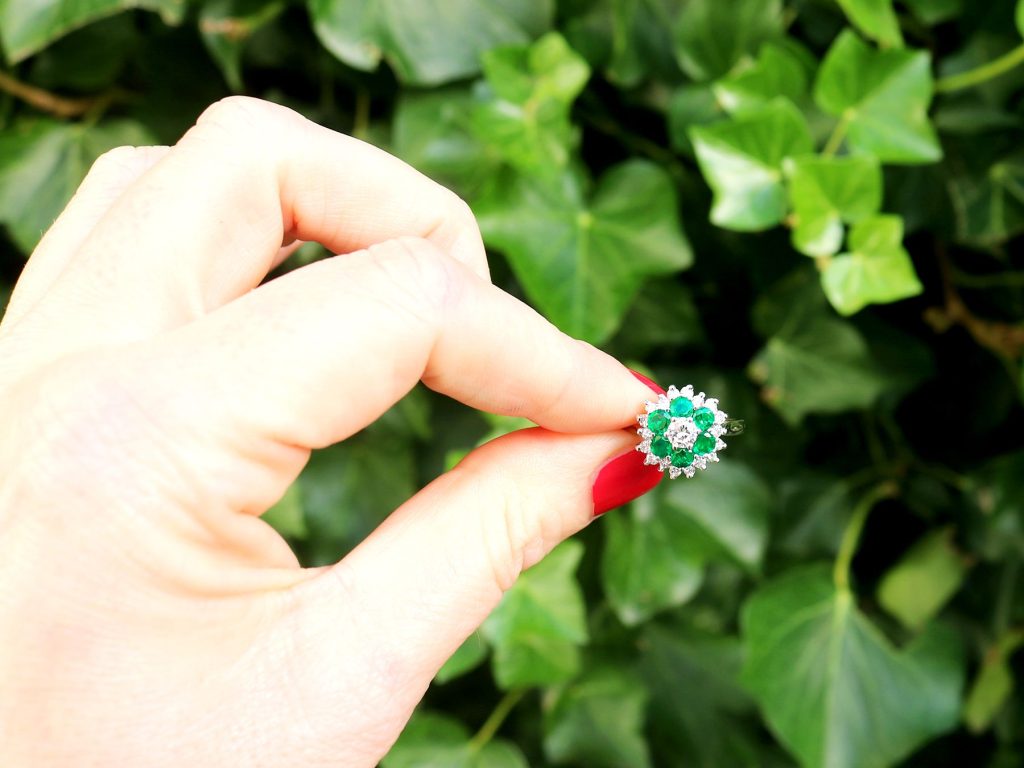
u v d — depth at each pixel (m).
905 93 0.22
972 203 0.24
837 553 0.28
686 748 0.28
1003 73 0.23
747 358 0.27
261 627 0.14
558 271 0.23
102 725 0.13
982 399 0.27
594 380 0.16
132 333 0.14
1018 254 0.25
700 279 0.26
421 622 0.15
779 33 0.22
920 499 0.28
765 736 0.28
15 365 0.14
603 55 0.23
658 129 0.25
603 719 0.26
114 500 0.13
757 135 0.21
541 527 0.16
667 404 0.16
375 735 0.15
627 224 0.23
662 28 0.23
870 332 0.25
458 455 0.23
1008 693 0.29
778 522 0.28
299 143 0.17
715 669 0.28
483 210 0.22
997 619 0.28
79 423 0.13
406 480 0.27
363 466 0.27
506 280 0.25
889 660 0.27
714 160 0.22
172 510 0.13
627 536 0.25
